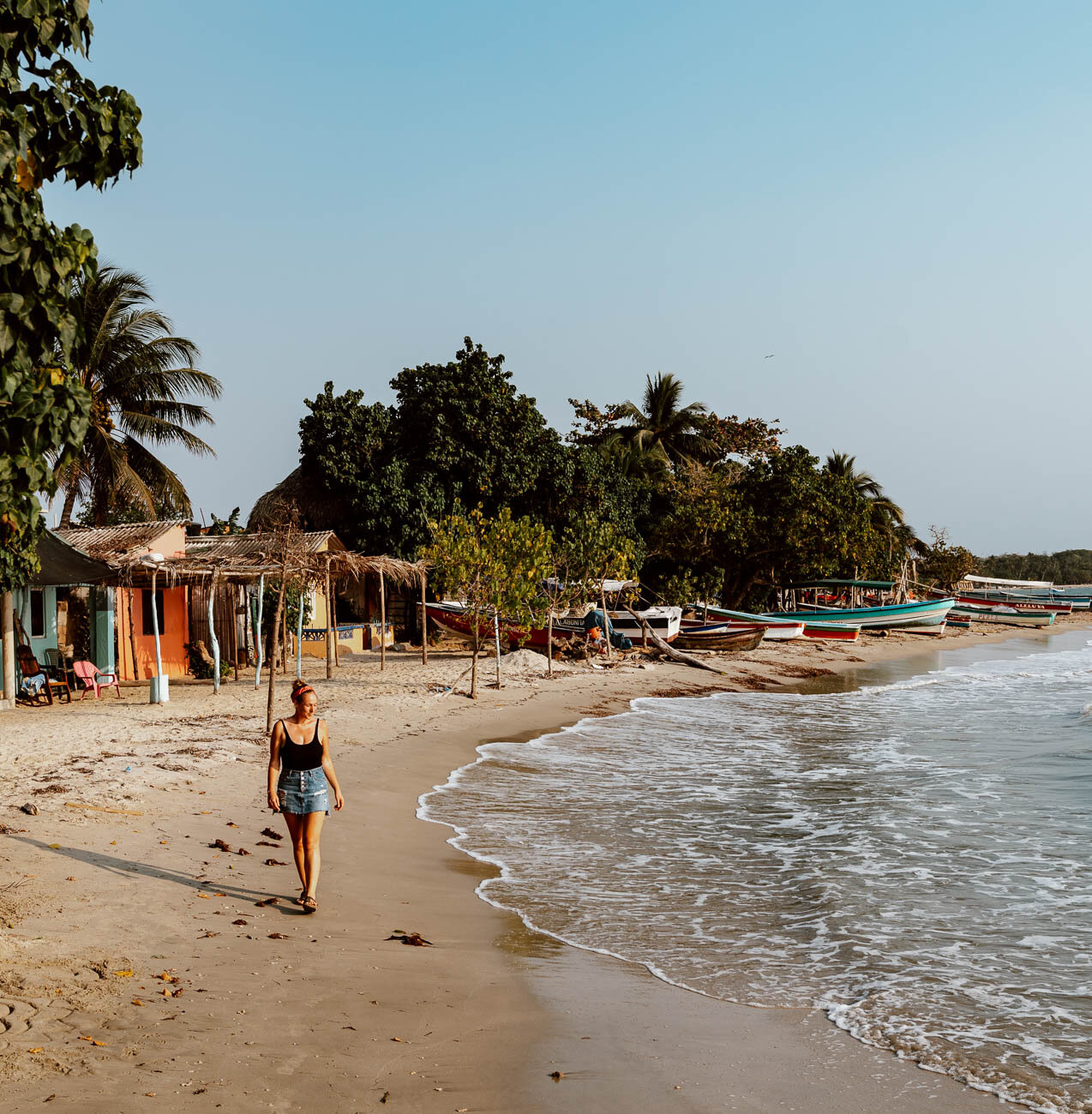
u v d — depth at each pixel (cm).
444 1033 593
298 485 3806
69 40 550
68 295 542
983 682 3450
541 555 2384
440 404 3841
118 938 694
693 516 4594
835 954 788
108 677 2159
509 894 937
